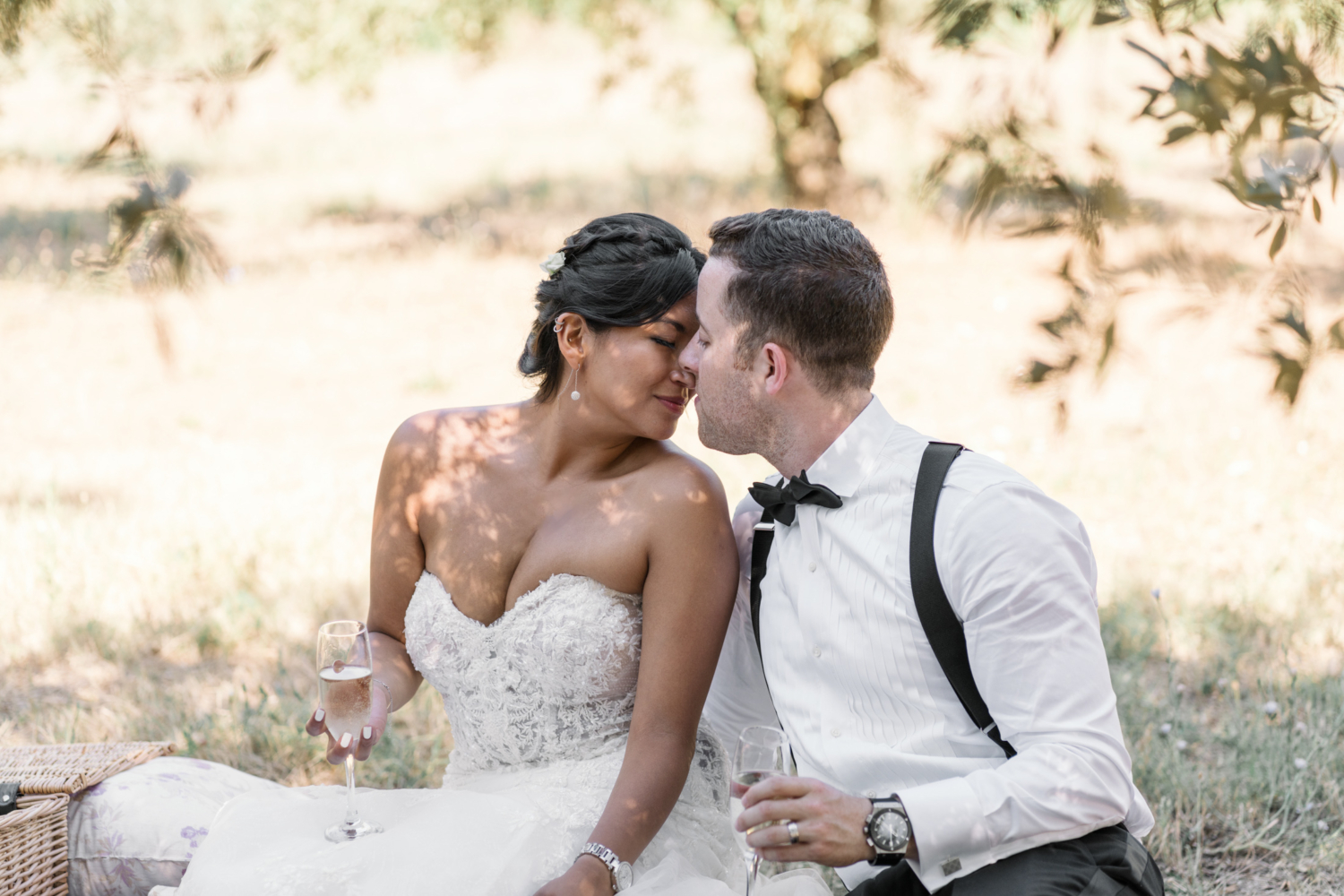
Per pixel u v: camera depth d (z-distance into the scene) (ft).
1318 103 5.29
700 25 42.39
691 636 8.03
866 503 7.51
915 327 31.48
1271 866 10.21
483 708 8.48
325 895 7.27
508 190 50.52
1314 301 24.93
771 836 6.51
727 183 47.62
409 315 34.30
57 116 45.34
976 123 6.25
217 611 15.81
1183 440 21.91
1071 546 7.11
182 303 35.37
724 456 21.75
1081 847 6.81
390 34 37.04
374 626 9.46
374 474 21.94
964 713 7.29
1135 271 5.84
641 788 7.72
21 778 8.51
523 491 8.67
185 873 7.72
